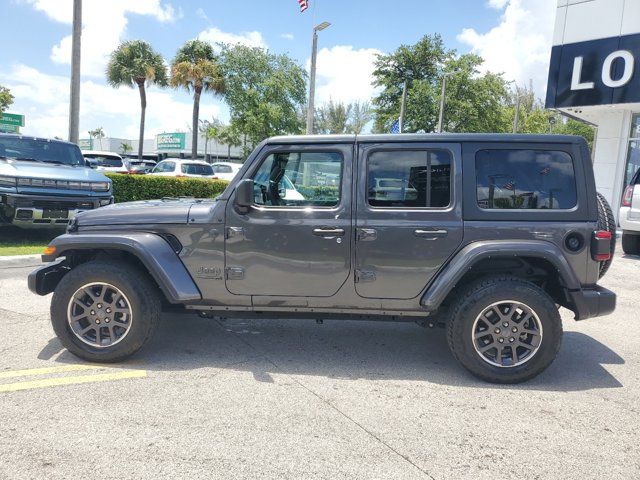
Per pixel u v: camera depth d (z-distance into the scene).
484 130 34.56
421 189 4.00
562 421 3.37
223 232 4.06
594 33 13.83
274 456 2.86
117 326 4.12
